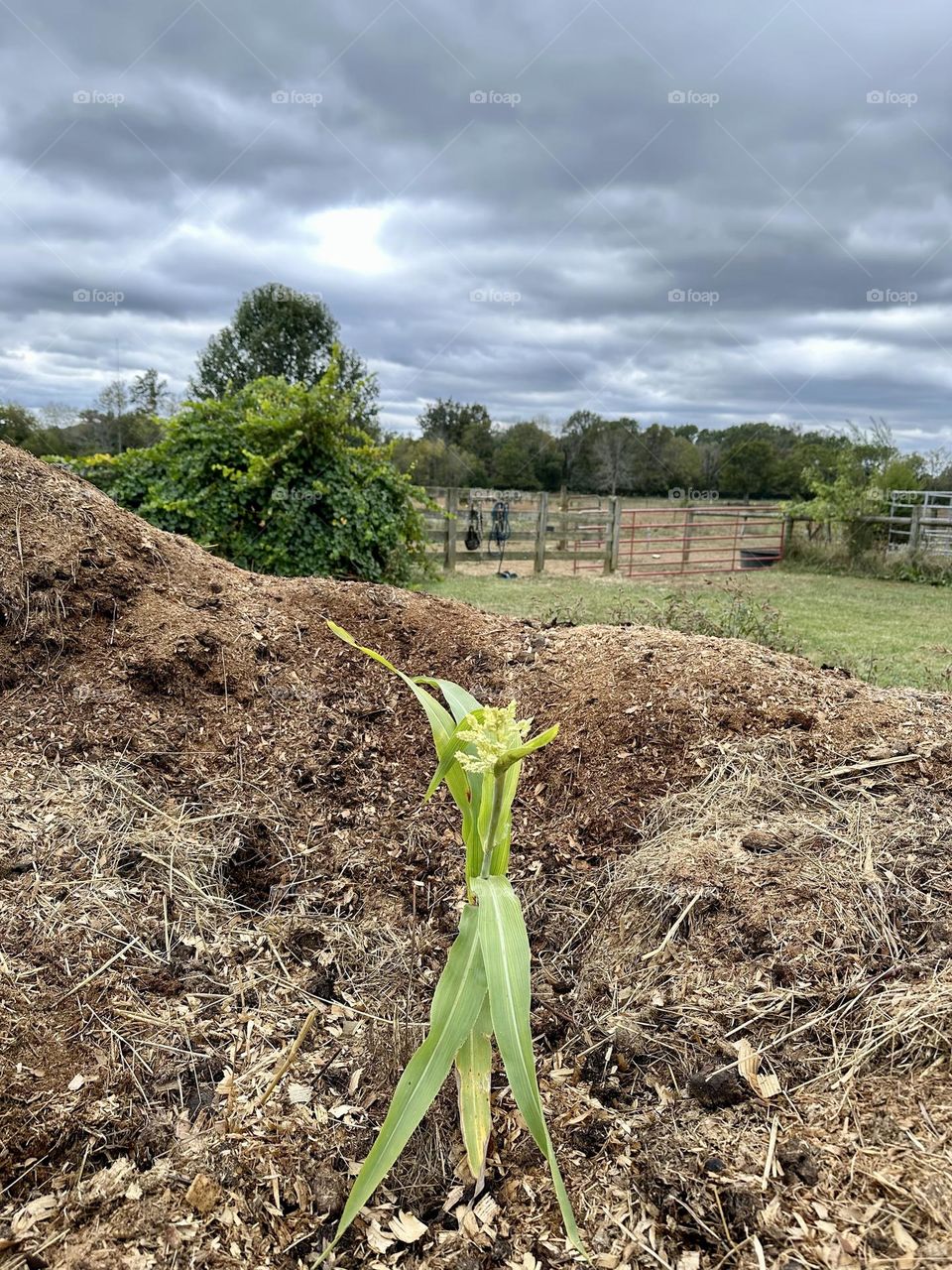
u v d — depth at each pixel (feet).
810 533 49.90
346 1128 5.71
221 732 10.17
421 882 8.68
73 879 7.52
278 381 27.50
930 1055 5.63
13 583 10.55
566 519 45.14
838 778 9.10
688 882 7.53
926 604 33.50
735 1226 4.79
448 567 44.68
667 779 9.67
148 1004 6.54
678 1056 6.12
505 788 5.38
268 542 25.70
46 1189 5.10
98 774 8.98
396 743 10.82
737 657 11.50
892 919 6.84
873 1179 4.82
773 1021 6.20
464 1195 5.30
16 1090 5.52
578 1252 4.88
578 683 11.46
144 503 25.35
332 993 7.09
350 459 27.48
